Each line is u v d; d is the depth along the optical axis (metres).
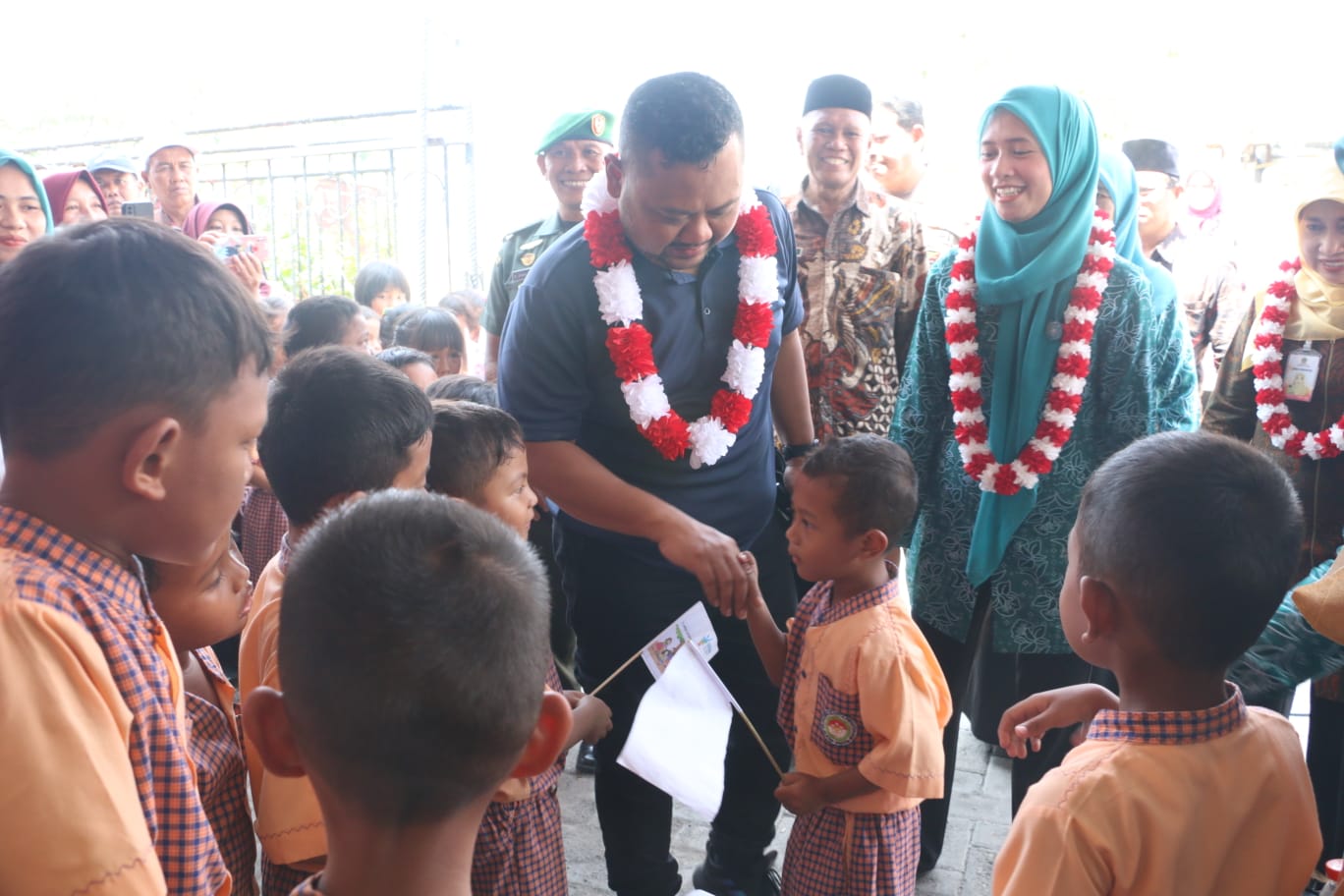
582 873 2.68
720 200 1.94
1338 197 2.71
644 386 2.08
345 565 0.91
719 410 2.18
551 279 2.10
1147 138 4.25
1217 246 5.24
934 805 2.64
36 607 0.95
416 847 0.92
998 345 2.58
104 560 1.05
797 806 2.02
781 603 2.51
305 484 1.66
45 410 0.98
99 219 1.06
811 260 3.32
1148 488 1.22
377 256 5.91
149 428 1.00
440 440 1.91
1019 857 1.21
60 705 0.93
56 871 0.90
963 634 2.64
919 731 1.89
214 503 1.07
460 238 5.75
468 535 0.96
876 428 3.26
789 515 2.47
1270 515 1.20
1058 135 2.50
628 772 2.27
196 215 4.53
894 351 3.32
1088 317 2.46
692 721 1.95
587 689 2.36
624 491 2.09
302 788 1.56
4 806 0.90
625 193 2.00
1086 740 1.28
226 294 1.06
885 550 2.01
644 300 2.12
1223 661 1.23
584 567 2.29
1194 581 1.18
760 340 2.18
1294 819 1.25
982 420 2.57
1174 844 1.17
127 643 1.03
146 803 1.03
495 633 0.91
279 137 6.09
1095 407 2.54
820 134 3.22
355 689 0.87
